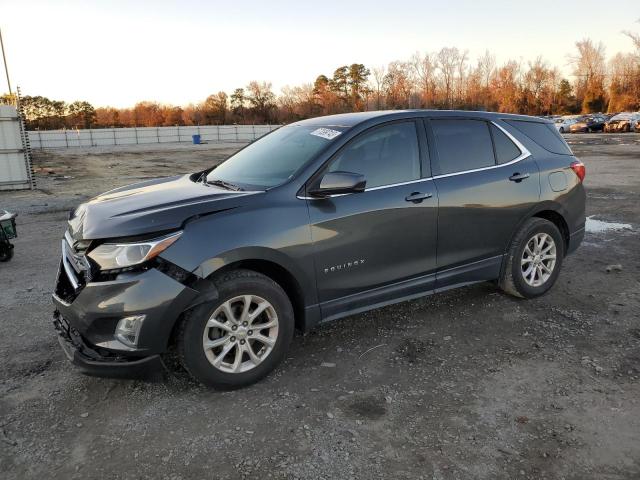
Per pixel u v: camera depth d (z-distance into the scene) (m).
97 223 3.11
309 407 3.08
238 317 3.25
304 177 3.46
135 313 2.90
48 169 21.17
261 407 3.08
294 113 90.31
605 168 15.15
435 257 4.02
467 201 4.09
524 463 2.56
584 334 4.00
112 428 2.90
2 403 3.15
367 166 3.72
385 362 3.61
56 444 2.76
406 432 2.82
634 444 2.69
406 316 4.39
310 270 3.40
